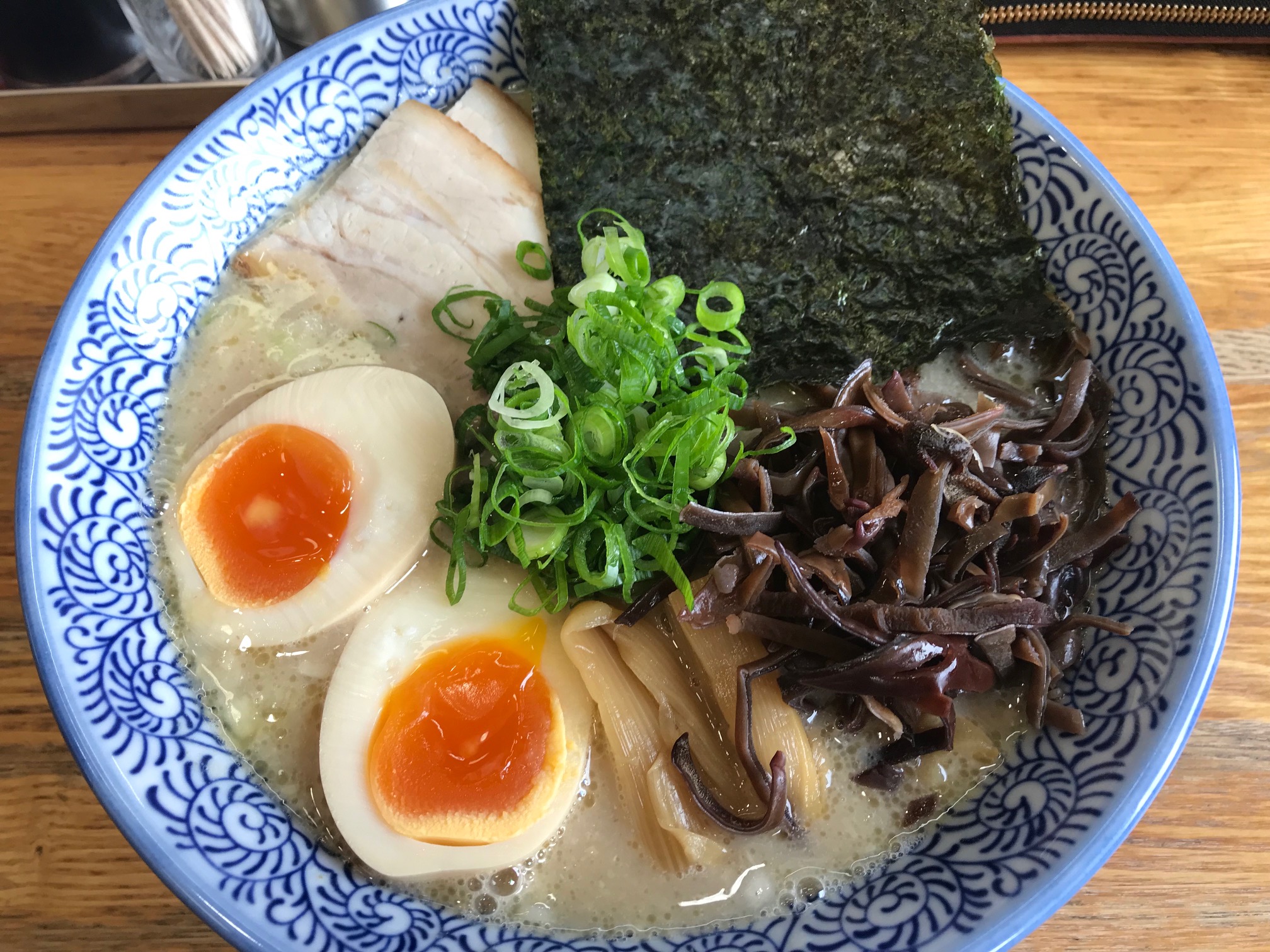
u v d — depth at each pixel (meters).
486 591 0.18
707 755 0.17
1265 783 0.18
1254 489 0.20
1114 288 0.19
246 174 0.20
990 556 0.17
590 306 0.17
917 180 0.19
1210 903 0.17
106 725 0.15
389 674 0.17
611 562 0.16
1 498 0.19
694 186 0.19
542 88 0.19
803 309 0.19
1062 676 0.17
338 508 0.18
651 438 0.16
